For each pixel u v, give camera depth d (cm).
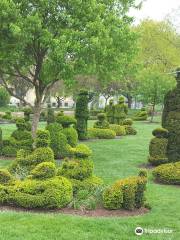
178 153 1380
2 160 1548
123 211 890
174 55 4897
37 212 869
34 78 1773
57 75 1667
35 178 941
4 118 3438
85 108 2203
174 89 1399
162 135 1433
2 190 902
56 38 1538
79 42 1528
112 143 2112
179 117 1388
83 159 998
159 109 4903
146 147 1977
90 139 2270
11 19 1512
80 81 4144
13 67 1834
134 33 1727
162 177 1198
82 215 858
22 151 1095
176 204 983
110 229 773
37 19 1509
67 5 1603
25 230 747
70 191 907
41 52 1708
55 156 1573
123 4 1806
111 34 1639
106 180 1238
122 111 3005
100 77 1872
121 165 1495
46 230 750
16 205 891
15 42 1566
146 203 939
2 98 5000
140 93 3716
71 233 743
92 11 1578
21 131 1672
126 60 1784
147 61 4888
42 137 1073
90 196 922
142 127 3127
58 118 1770
